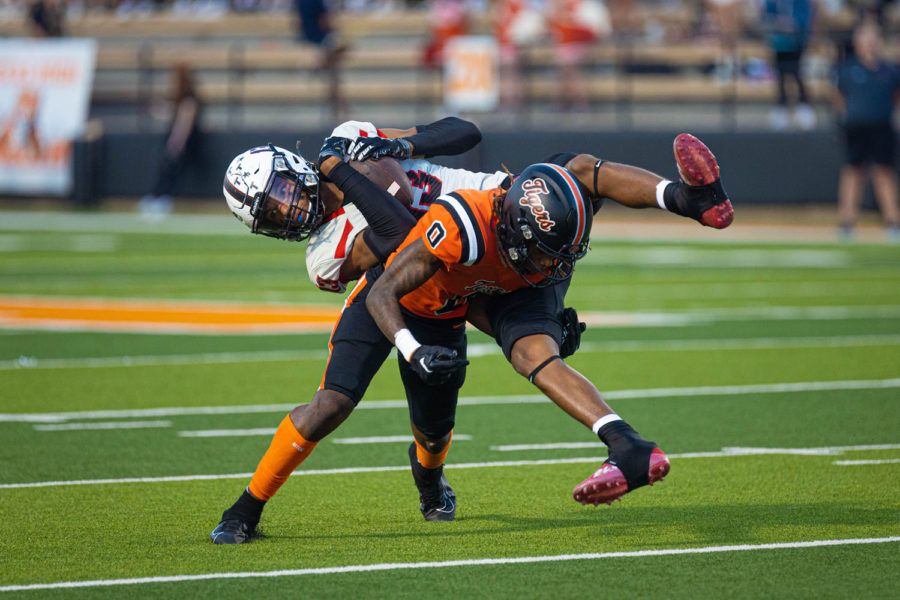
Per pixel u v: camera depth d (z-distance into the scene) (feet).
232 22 297.33
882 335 120.78
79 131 251.80
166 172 246.27
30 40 260.62
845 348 113.39
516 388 96.27
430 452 57.11
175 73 244.01
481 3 285.23
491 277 50.70
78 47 252.01
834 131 225.76
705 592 46.42
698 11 274.77
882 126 201.46
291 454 53.11
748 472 67.97
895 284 158.51
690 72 259.19
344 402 53.06
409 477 67.87
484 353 113.80
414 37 286.66
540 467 70.44
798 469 68.54
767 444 75.46
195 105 245.45
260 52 281.74
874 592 46.32
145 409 86.63
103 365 104.01
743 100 251.39
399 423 83.25
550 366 49.39
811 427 80.33
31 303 140.67
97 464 70.38
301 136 242.37
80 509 60.18
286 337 118.93
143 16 306.76
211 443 76.23
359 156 53.21
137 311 135.03
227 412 85.76
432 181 56.54
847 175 206.39
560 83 253.85
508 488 65.26
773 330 124.06
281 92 271.90
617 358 108.47
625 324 128.16
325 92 269.64
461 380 55.77
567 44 251.39
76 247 196.13
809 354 110.22
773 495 62.49
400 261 50.24
